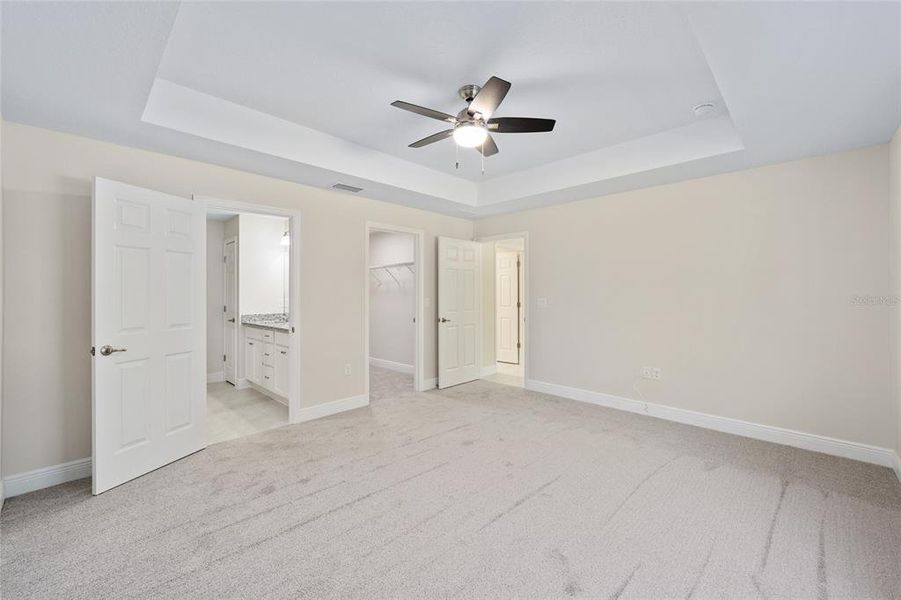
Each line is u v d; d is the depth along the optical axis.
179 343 2.87
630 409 4.03
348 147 3.48
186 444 2.90
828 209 2.96
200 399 3.03
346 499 2.29
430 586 1.61
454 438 3.26
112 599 1.54
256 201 3.43
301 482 2.50
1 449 2.32
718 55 1.75
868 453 2.80
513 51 2.18
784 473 2.62
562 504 2.23
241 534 1.96
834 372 2.94
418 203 4.56
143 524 2.04
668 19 1.91
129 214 2.55
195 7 1.83
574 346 4.50
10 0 1.41
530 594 1.57
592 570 1.71
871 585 1.61
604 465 2.74
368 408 4.14
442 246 5.06
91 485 2.48
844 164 2.90
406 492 2.37
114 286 2.46
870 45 1.65
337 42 2.11
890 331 2.73
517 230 5.09
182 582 1.63
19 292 2.40
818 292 3.01
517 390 4.94
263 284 5.35
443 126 3.18
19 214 2.40
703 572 1.69
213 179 3.19
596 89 2.59
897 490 2.38
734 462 2.79
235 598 1.55
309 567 1.73
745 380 3.34
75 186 2.59
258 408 4.15
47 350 2.49
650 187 3.89
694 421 3.60
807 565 1.73
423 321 4.96
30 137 2.44
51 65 1.84
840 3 1.41
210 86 2.57
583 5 1.82
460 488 2.42
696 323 3.61
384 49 2.17
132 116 2.34
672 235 3.75
